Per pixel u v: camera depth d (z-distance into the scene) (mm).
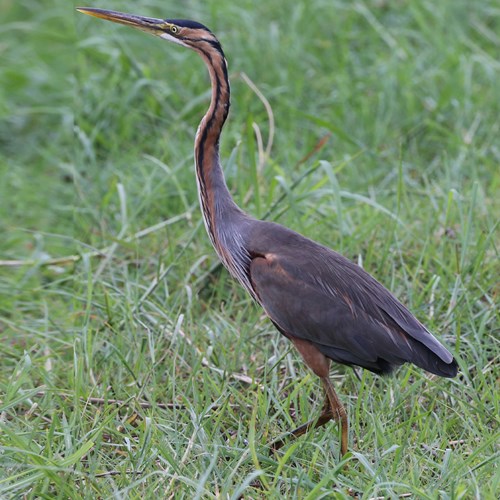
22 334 11562
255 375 10445
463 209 12719
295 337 9516
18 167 16328
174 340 10500
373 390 10023
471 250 11805
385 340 9203
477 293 11195
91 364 10359
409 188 13812
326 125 13492
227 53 16516
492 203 13016
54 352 10781
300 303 9383
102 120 15742
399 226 12367
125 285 11828
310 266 9500
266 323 11211
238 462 8406
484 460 8555
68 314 11797
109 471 8797
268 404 9523
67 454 8633
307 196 12016
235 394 9695
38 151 16719
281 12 17594
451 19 17094
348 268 9609
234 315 11680
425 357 9102
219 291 11781
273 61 16281
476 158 14141
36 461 8344
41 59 19266
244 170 13477
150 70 16250
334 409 9109
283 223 12547
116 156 15094
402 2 17781
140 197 13742
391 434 9078
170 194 13703
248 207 12641
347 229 12086
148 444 8883
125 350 10781
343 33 17016
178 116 15078
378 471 8227
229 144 14844
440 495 8195
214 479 8586
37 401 10109
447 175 13180
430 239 12109
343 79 15922
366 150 13984
